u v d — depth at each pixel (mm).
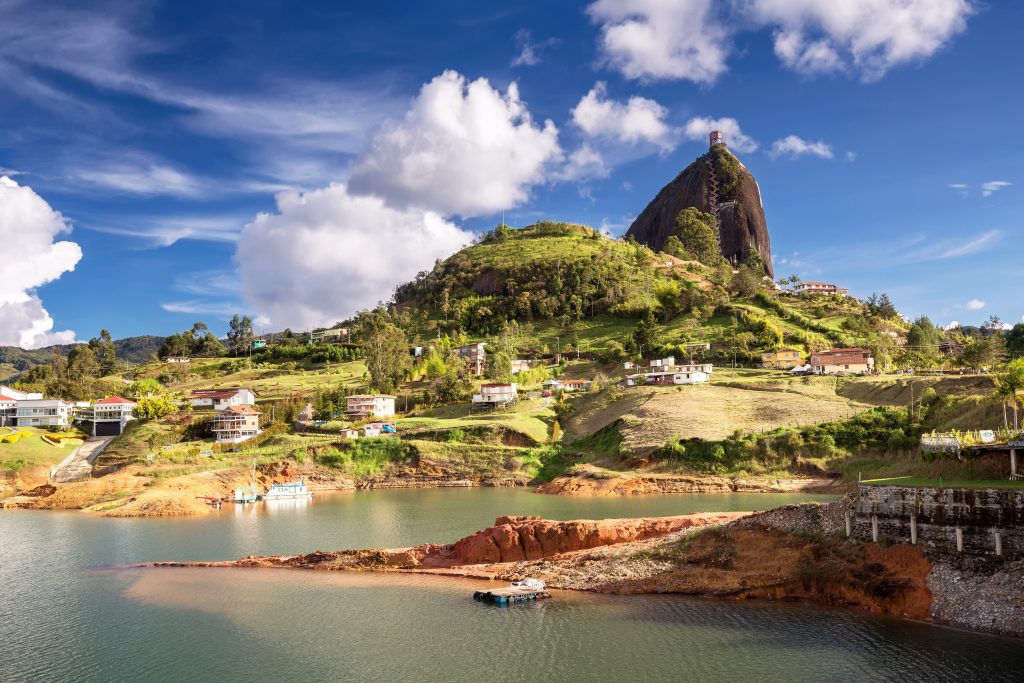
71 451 166750
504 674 51469
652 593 66750
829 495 113062
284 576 77938
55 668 54438
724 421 148000
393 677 51562
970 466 70438
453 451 154250
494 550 79375
